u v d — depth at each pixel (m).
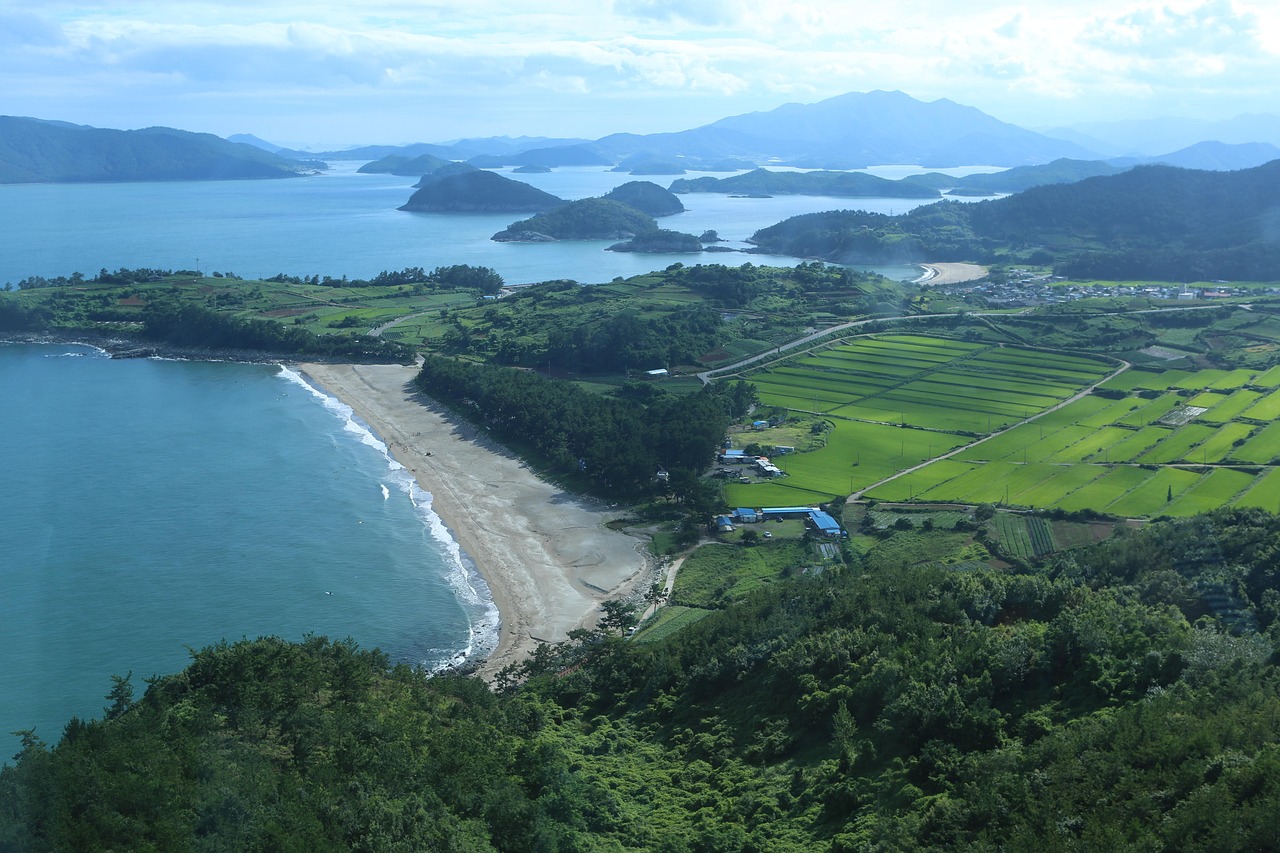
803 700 87.12
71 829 58.88
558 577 155.12
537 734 94.88
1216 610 97.69
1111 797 61.19
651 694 104.44
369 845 62.88
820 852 66.56
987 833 61.50
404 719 85.50
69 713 110.94
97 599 139.75
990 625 95.50
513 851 68.19
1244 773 58.81
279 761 74.44
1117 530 147.50
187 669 90.62
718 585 148.38
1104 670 77.50
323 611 139.88
